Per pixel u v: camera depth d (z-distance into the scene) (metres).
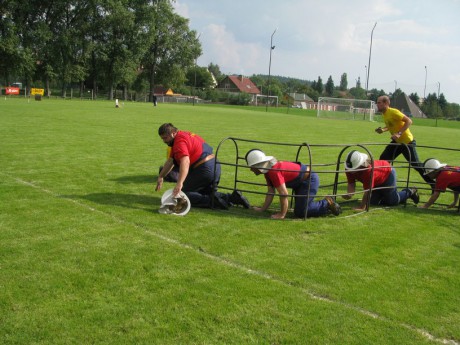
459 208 6.82
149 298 3.45
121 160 9.91
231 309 3.33
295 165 5.93
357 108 48.66
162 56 74.88
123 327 3.04
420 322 3.30
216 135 16.95
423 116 74.62
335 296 3.63
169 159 6.03
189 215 5.80
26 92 55.34
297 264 4.27
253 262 4.27
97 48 60.66
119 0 60.03
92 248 4.41
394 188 6.85
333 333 3.09
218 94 86.06
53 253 4.25
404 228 5.76
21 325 3.01
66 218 5.36
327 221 5.88
